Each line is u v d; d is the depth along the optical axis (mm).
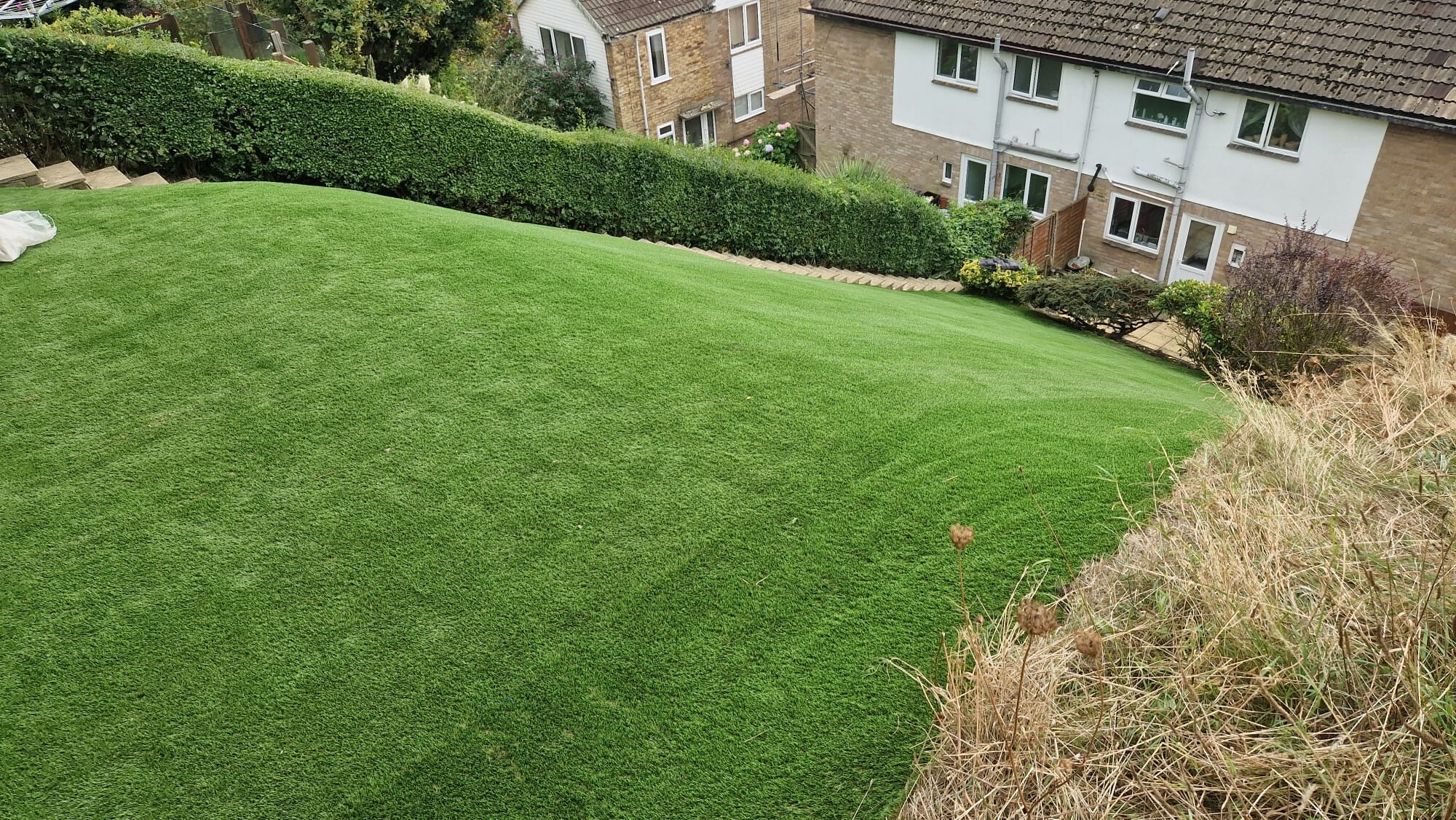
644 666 3381
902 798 2850
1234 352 9477
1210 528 3332
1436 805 2248
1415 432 4148
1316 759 2389
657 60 22031
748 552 3891
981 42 15133
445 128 9422
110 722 3221
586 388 5129
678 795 2930
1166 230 14562
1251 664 2754
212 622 3615
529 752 3096
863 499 4195
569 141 10094
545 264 6688
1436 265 11742
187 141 8781
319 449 4598
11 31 8156
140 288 6051
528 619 3598
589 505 4207
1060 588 3576
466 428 4762
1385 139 11461
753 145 22984
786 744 3059
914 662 3311
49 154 8672
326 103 8938
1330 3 11992
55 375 5191
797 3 24141
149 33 9320
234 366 5281
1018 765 2586
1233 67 12469
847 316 7410
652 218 10984
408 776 3031
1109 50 13719
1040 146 15562
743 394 5121
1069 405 5508
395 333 5617
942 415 4969
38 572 3867
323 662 3439
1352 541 3117
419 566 3867
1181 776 2479
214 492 4316
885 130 18094
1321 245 12742
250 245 6633
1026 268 13359
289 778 3037
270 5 13586
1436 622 2715
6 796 2979
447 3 13758
